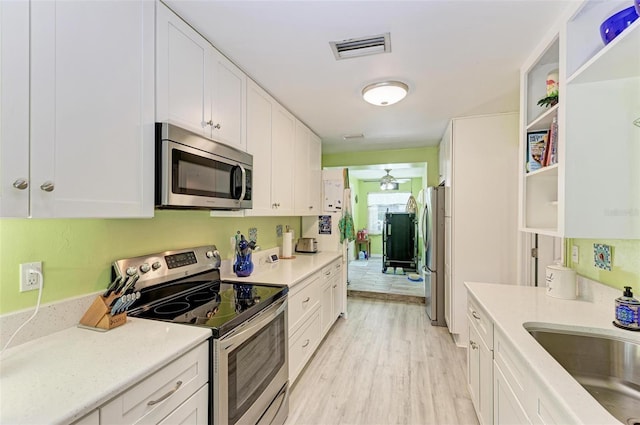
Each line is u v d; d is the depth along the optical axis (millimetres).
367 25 1475
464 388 2211
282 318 1860
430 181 4270
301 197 3078
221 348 1242
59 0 926
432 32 1530
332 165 4742
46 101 888
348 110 2730
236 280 2092
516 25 1465
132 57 1178
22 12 832
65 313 1207
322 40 1610
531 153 1820
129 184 1156
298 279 2164
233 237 2402
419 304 4355
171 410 1032
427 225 3785
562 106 1340
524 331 1241
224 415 1255
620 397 1155
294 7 1343
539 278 2619
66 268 1229
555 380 895
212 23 1464
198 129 1539
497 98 2428
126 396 871
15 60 814
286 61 1836
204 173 1493
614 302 1435
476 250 2861
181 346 1070
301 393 2152
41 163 873
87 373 885
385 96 2232
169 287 1633
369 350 2836
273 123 2428
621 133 1272
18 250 1081
